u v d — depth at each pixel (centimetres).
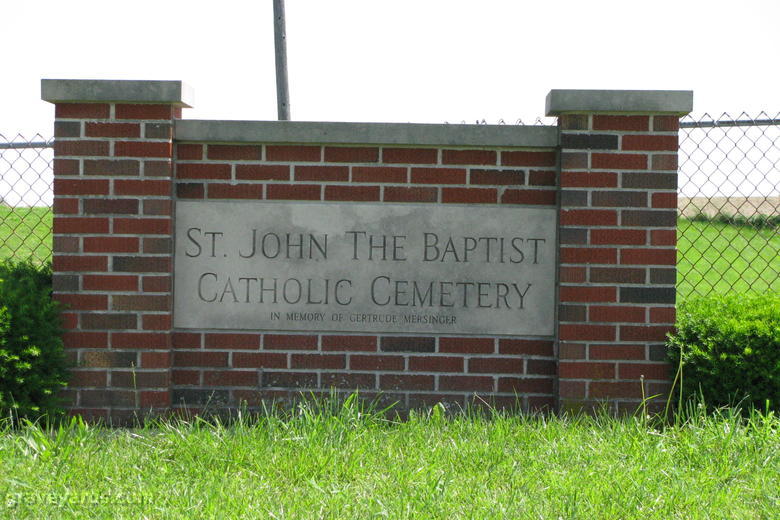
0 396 498
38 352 510
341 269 564
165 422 548
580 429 508
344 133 555
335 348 564
